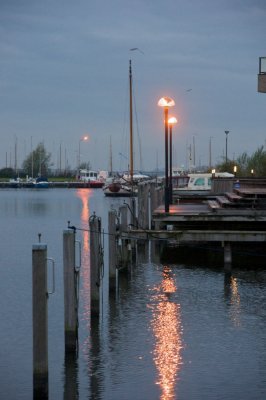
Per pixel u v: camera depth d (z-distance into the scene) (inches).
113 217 848.3
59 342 628.7
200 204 1360.7
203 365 550.6
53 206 3088.1
